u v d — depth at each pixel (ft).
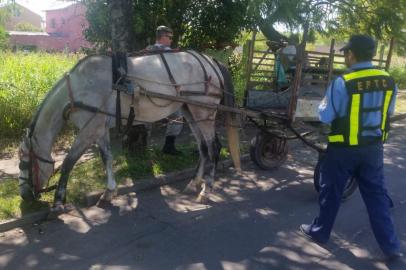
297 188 19.51
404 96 51.78
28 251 13.16
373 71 12.17
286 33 37.68
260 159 21.12
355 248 13.97
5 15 30.55
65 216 15.62
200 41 31.60
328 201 13.46
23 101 26.30
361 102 12.04
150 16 27.96
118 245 13.71
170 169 20.16
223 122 19.53
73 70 15.48
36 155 15.33
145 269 12.39
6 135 24.49
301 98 19.24
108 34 29.25
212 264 12.77
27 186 15.44
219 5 29.78
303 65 19.47
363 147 12.45
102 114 15.48
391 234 12.96
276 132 20.79
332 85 12.34
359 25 37.35
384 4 35.68
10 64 33.42
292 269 12.62
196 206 17.04
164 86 16.34
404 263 13.05
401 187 20.17
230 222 15.70
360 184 13.17
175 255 13.24
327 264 12.94
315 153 25.40
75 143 15.46
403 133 32.78
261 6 30.37
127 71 15.51
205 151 18.33
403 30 36.63
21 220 14.69
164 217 15.90
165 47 20.59
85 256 12.99
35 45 85.15
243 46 34.81
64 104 15.16
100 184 17.94
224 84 18.48
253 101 20.27
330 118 12.43
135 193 18.07
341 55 20.17
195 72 17.31
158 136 26.45
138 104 15.96
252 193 18.71
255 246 13.96
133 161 20.66
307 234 14.67
